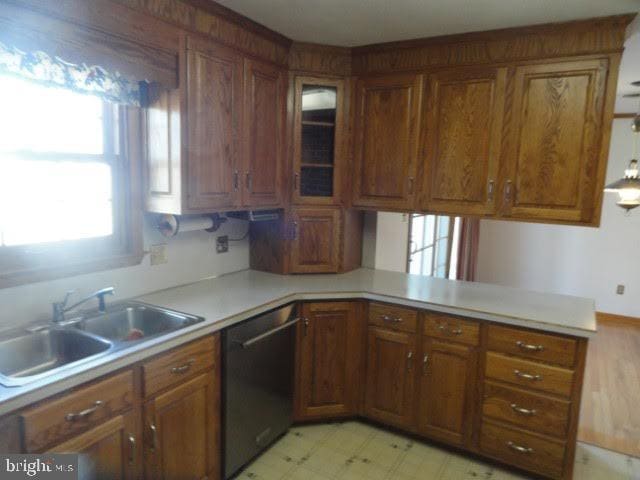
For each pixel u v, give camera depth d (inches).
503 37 93.3
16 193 69.9
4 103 67.2
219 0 81.7
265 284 105.9
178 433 74.4
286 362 99.3
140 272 92.4
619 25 83.9
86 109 78.8
